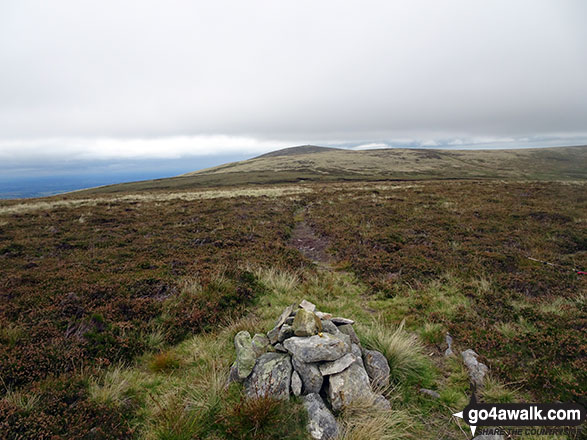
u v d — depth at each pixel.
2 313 6.94
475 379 5.09
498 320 7.14
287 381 4.46
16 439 3.66
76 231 16.72
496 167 122.31
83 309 7.23
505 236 14.00
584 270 10.02
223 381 4.82
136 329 6.57
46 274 9.74
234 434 3.90
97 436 3.86
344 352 4.73
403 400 4.67
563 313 7.17
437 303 8.07
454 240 13.87
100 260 11.48
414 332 6.78
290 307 6.28
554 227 15.20
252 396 4.42
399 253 12.12
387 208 22.61
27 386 4.64
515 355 5.60
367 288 9.30
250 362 4.83
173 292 8.59
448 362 5.68
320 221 19.64
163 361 5.55
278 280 9.53
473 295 8.41
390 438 3.90
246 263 10.79
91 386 4.78
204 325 7.06
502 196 26.14
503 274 9.68
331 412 4.25
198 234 15.64
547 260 11.01
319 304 8.14
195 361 5.70
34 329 6.18
